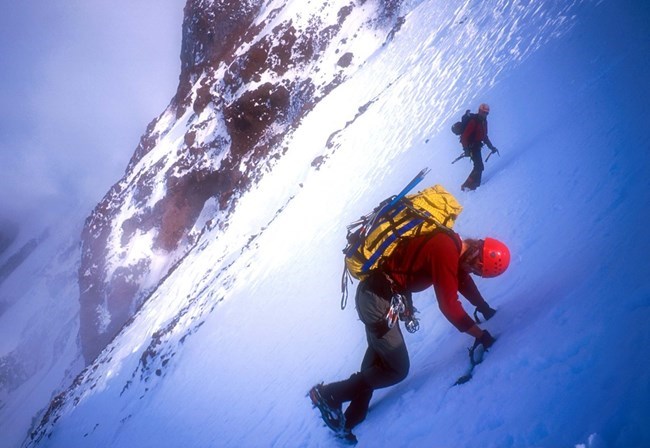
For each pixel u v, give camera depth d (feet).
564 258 9.24
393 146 52.95
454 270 8.14
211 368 45.37
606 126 13.99
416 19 139.03
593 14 26.84
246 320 47.65
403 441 8.13
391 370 9.60
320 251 43.14
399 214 8.66
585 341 6.12
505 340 8.18
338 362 18.28
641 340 5.17
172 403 49.67
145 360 84.58
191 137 252.62
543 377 6.27
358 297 9.34
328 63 200.34
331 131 134.00
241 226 142.00
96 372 128.88
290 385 21.01
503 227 14.70
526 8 46.91
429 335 12.91
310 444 12.73
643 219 7.53
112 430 75.05
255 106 206.49
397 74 114.83
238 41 306.35
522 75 31.01
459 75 51.29
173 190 262.26
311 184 81.82
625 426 4.36
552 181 14.42
